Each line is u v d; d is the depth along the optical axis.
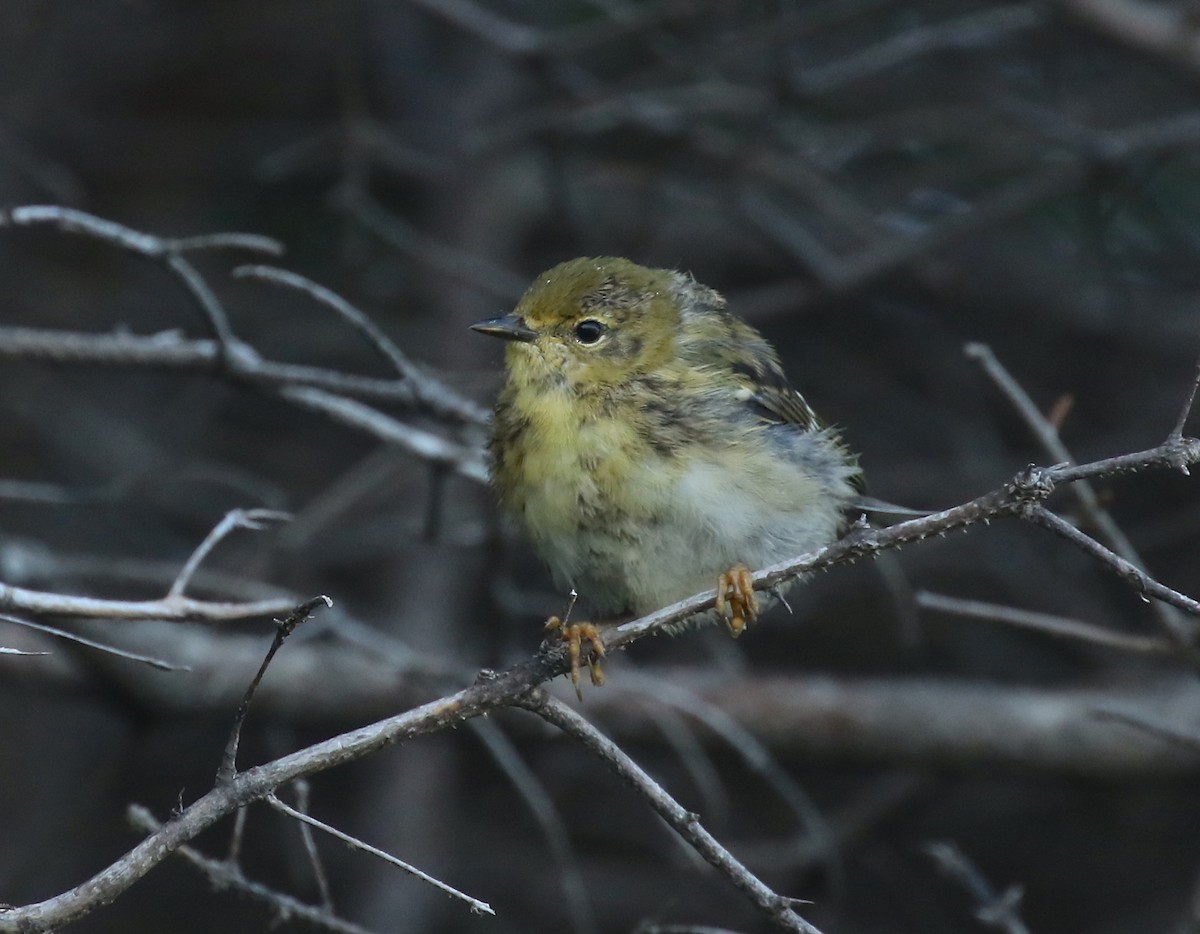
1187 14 12.26
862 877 12.48
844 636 13.41
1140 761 11.66
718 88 12.50
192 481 12.98
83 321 13.23
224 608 6.20
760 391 8.27
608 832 12.52
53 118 13.64
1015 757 11.73
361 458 13.59
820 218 14.34
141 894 12.38
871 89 14.02
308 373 9.33
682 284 8.77
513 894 12.25
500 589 10.00
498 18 14.23
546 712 6.07
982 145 13.55
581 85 12.82
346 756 5.82
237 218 13.78
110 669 10.84
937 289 13.63
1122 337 13.52
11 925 5.39
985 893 8.07
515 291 11.81
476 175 14.38
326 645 11.49
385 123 14.70
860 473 8.76
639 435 7.72
